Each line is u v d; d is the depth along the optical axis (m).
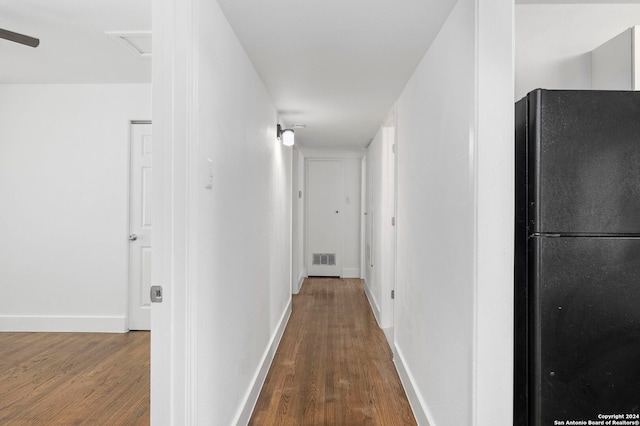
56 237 4.25
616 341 1.46
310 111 4.28
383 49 2.57
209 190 1.85
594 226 1.47
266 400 2.89
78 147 4.23
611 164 1.47
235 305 2.35
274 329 3.90
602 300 1.46
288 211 5.21
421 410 2.52
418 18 2.14
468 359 1.71
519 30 2.31
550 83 2.31
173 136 1.59
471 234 1.68
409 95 3.15
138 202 4.29
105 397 2.81
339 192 7.82
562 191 1.47
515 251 1.63
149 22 2.79
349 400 2.89
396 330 3.57
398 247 3.55
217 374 2.00
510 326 1.61
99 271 4.25
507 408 1.61
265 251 3.38
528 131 1.53
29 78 4.04
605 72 2.15
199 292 1.71
